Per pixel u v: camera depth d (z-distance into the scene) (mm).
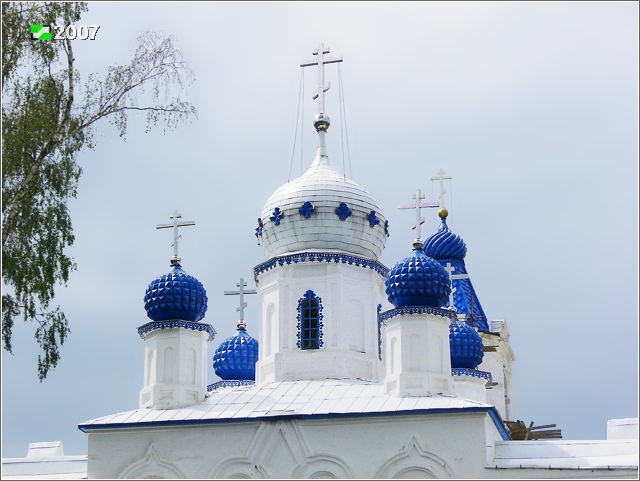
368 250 39375
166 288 35781
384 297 39875
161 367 35094
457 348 40125
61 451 39281
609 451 32188
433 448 31531
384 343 37406
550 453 32562
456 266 48906
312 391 34688
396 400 32875
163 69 31828
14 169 29859
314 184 39250
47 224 30328
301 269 38188
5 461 36312
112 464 33344
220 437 33000
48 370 30125
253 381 45531
